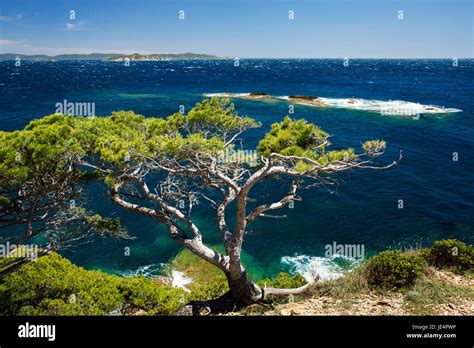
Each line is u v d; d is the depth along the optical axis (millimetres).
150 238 22438
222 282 14938
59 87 106688
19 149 9102
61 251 21172
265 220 24422
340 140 42406
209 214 25016
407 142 42469
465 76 153250
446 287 10320
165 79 140750
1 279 11773
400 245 21391
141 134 11828
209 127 13211
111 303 11766
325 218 24750
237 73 184375
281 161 11938
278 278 14797
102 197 26859
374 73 179125
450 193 28531
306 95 83688
